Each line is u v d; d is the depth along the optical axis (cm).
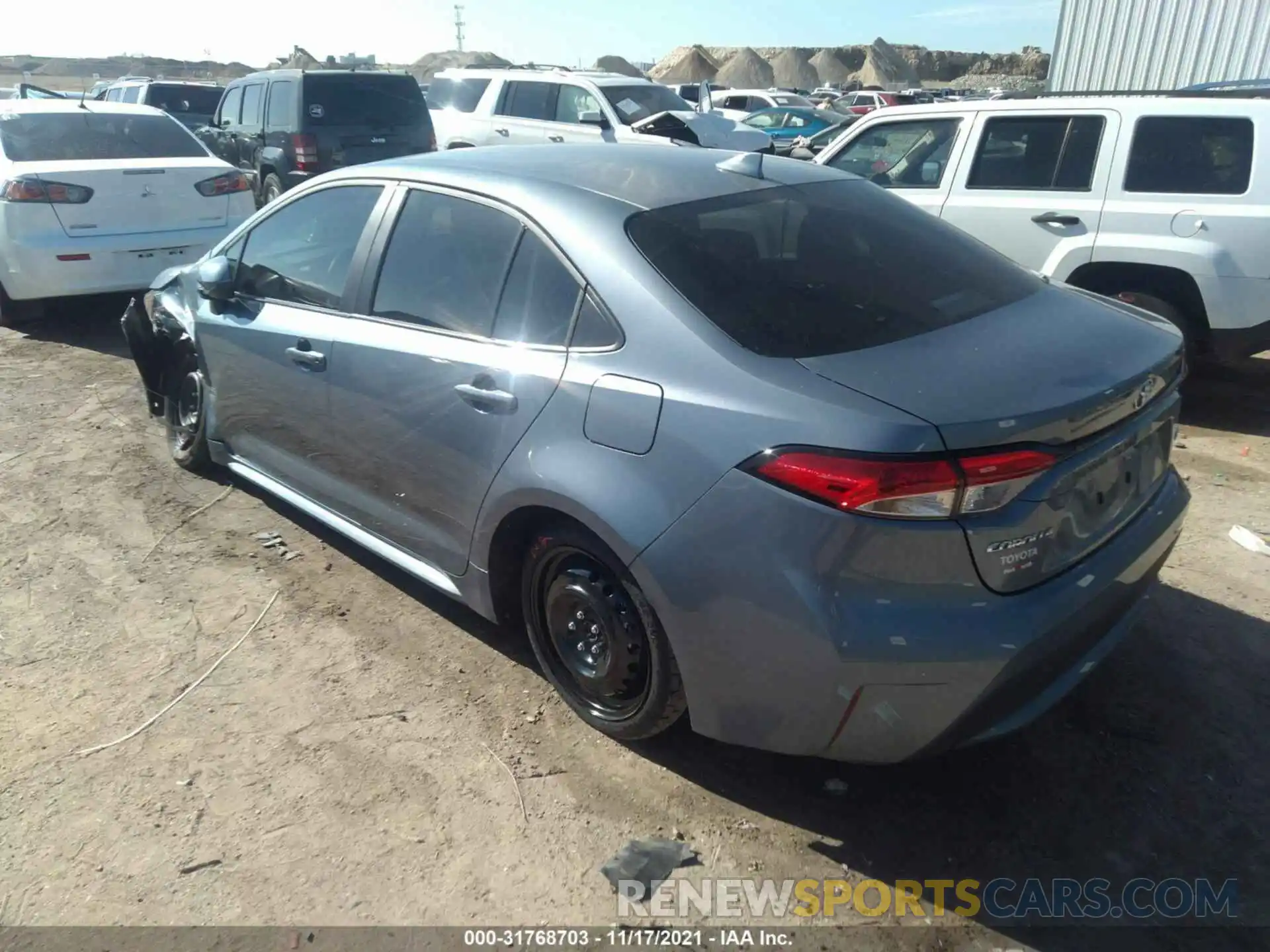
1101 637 276
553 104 1308
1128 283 588
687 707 277
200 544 438
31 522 459
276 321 396
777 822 277
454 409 314
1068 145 598
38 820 278
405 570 364
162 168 757
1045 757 300
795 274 286
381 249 357
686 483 250
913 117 675
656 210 297
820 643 232
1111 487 265
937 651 228
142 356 513
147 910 249
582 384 277
